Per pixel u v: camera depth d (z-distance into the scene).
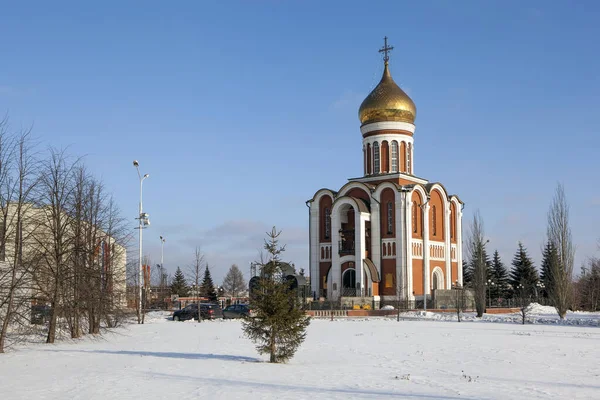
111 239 48.19
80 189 42.03
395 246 86.38
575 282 91.88
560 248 70.00
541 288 112.12
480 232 75.31
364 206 88.50
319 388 20.86
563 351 33.44
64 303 39.31
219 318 71.44
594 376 24.20
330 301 78.44
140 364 27.09
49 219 38.81
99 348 34.94
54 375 23.61
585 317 70.12
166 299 110.12
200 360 28.81
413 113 93.62
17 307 35.12
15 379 22.61
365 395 19.52
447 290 88.69
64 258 40.47
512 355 31.47
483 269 72.81
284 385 21.42
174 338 41.81
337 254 89.38
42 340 40.41
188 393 19.61
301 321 29.03
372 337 42.47
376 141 92.81
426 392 20.22
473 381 22.75
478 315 71.06
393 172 91.25
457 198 98.88
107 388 20.55
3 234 34.84
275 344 28.83
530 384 22.09
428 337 42.47
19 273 37.22
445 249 95.00
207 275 133.50
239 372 24.69
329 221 93.38
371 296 85.00
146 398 18.73
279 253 29.17
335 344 37.28
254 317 28.55
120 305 51.22
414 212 89.00
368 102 93.31
